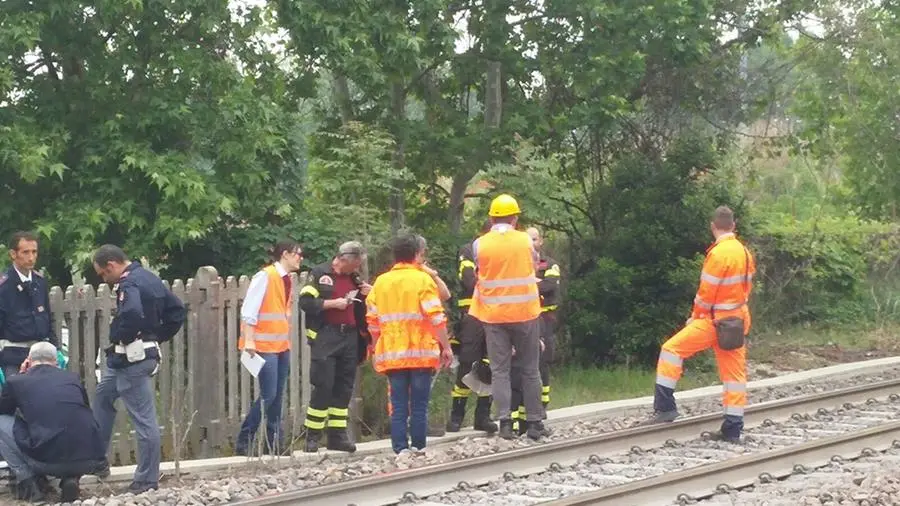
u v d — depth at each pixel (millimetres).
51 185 13883
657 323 18781
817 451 10156
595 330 19125
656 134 21625
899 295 24828
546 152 19719
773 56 22969
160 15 14141
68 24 13883
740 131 22969
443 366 10867
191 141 14219
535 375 11258
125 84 14305
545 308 12281
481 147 18266
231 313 11266
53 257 13727
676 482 8703
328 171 15703
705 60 20438
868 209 24000
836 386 15828
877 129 22719
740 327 11031
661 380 11547
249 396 11430
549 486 9141
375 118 17984
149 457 9281
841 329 23000
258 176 14133
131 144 13500
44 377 8938
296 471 9727
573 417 12984
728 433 11195
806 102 22953
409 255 10758
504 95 19609
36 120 13695
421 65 16125
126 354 9148
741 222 20469
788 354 20188
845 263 24297
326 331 10938
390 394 10797
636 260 19391
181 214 13375
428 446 11320
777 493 8742
